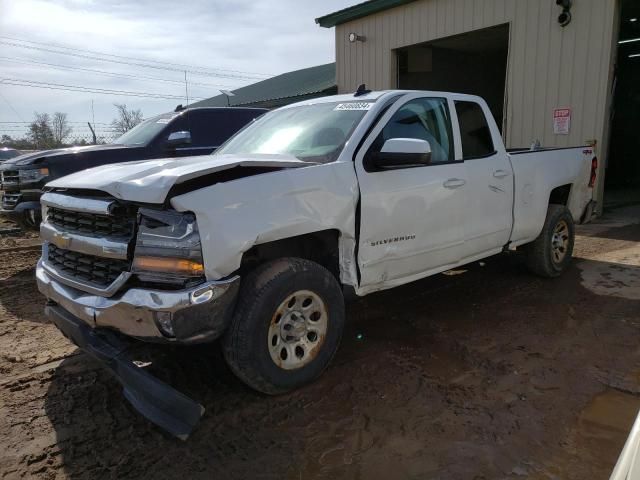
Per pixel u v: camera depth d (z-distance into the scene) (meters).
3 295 5.48
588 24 9.27
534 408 3.03
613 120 16.25
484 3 10.90
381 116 3.77
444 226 4.06
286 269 3.06
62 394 3.31
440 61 15.19
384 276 3.70
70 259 3.20
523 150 6.06
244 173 3.05
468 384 3.32
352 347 3.92
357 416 2.98
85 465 2.59
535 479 2.43
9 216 6.84
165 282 2.71
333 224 3.27
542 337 4.04
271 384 3.06
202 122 8.21
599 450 2.63
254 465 2.58
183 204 2.66
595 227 8.84
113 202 2.84
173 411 2.71
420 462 2.57
